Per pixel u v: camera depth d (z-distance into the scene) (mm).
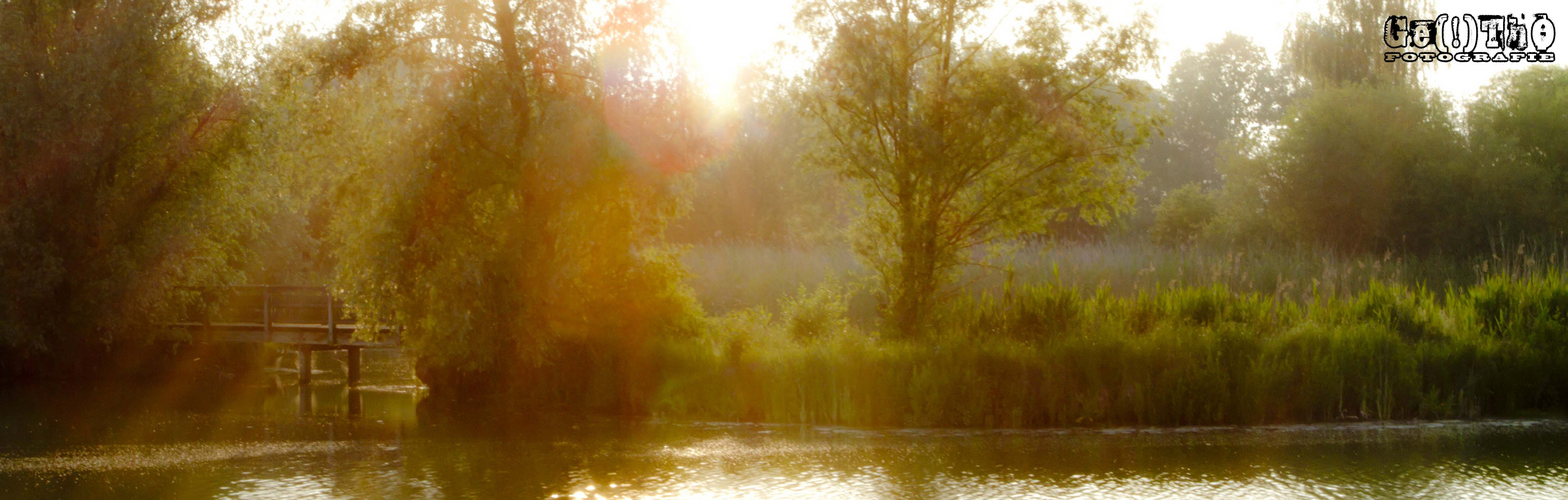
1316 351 13039
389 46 15320
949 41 15336
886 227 15992
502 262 15250
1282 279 22672
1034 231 15898
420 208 15188
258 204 23484
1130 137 15734
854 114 15516
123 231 21297
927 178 15312
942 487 9359
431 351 15602
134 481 10133
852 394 13430
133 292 20922
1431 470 9836
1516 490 9039
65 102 19812
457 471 10422
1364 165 29844
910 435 12273
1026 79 14820
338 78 15477
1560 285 14953
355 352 20359
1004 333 14383
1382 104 30656
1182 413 12711
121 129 20609
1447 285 22969
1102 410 12914
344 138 15727
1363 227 30000
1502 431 11859
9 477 10406
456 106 14719
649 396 14969
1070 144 14664
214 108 22000
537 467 10578
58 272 20156
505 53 15492
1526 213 28172
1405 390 13008
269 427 13812
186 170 21922
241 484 9930
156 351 22422
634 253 16578
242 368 23094
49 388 19531
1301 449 10930
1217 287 15305
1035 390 13039
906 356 13570
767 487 9461
